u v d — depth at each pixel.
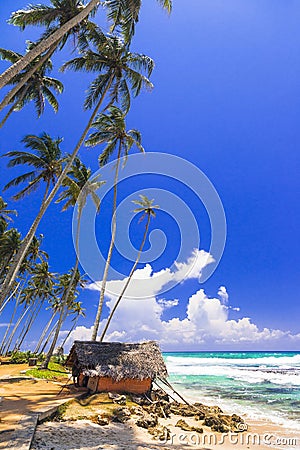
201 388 25.83
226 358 86.69
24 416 9.96
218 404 19.11
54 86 20.41
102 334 23.80
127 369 15.05
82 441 8.96
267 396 22.02
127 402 14.01
